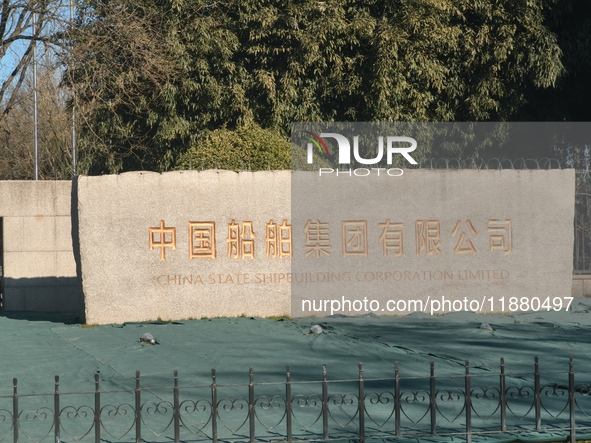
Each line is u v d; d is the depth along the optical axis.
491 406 7.39
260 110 20.86
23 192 15.22
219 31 20.56
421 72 20.39
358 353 9.96
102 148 21.62
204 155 15.28
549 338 11.20
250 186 13.15
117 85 20.33
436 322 12.72
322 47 20.33
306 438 6.37
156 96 20.64
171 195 12.90
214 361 9.45
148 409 6.90
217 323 12.42
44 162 28.62
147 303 12.79
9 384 8.34
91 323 12.59
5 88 22.75
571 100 21.70
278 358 9.63
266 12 20.42
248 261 13.11
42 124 26.59
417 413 7.14
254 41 20.80
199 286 12.95
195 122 21.08
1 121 23.56
